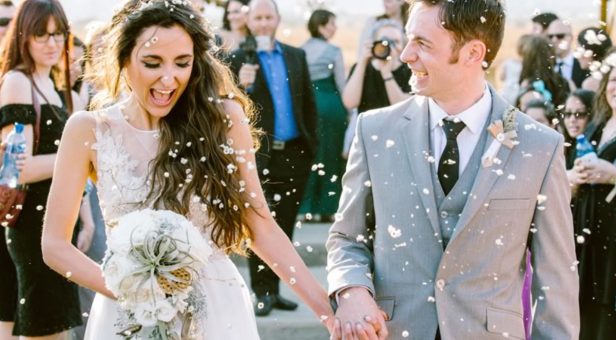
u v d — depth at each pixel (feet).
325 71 26.91
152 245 10.98
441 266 11.50
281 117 22.97
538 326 11.67
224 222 11.87
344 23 31.01
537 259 11.68
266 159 22.82
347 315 11.40
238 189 12.03
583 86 21.88
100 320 11.73
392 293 11.71
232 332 11.84
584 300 17.80
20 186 16.57
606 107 18.57
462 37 11.28
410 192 11.68
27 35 16.90
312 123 23.35
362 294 11.51
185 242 11.06
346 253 11.91
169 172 11.74
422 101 11.92
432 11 11.36
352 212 11.99
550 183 11.59
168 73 11.37
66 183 11.94
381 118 12.03
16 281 17.60
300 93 23.07
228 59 22.56
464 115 11.66
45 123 16.93
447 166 11.68
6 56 17.15
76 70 18.70
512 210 11.53
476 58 11.43
